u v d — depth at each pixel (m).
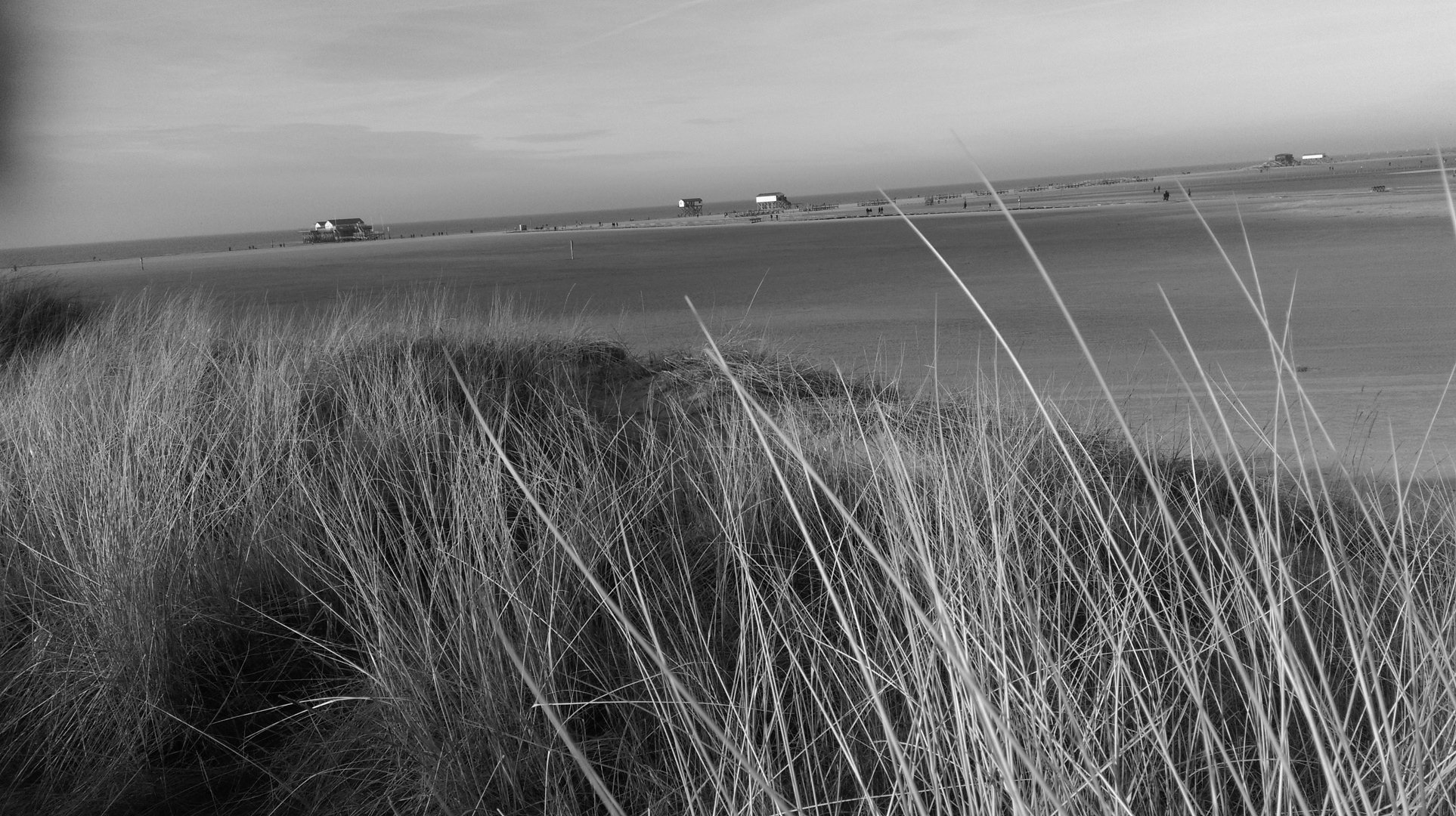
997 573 2.03
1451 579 2.44
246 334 7.76
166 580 3.14
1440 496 3.26
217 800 2.62
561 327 8.19
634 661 2.67
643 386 6.38
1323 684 1.32
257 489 3.82
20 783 2.78
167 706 2.90
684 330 13.66
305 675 3.12
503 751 2.35
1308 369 11.83
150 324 7.81
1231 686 2.28
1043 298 22.12
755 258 43.69
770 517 3.49
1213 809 1.50
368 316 7.88
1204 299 20.39
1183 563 2.79
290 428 4.39
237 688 3.02
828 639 2.53
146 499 3.57
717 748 2.12
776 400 5.27
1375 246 30.89
